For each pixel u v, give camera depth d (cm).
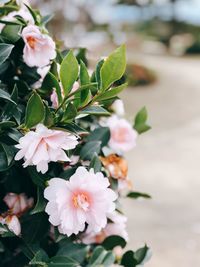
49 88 68
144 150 365
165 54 1238
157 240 202
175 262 185
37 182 62
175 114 535
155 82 715
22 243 69
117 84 73
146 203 243
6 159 61
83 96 60
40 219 68
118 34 500
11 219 65
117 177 73
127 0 1338
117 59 58
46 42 66
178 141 399
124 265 78
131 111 558
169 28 1479
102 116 81
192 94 665
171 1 1466
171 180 292
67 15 566
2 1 72
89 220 57
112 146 79
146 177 297
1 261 71
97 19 674
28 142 56
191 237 206
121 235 81
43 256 66
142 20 1481
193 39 1420
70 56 58
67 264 66
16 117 62
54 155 56
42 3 493
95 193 57
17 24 68
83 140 76
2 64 69
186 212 236
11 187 69
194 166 326
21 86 70
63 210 56
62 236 65
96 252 76
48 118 60
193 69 891
